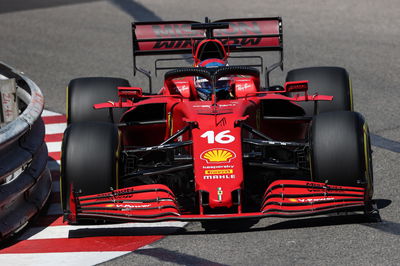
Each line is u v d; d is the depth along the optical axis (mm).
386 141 33875
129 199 23766
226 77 27922
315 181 24109
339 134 23953
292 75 31750
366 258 21031
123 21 63344
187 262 21469
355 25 58625
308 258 21234
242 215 22219
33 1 73250
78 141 24641
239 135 24391
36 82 47875
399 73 46375
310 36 55938
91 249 23156
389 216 24469
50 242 24266
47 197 27875
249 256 21625
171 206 23188
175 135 25469
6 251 23719
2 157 24453
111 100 31234
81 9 68312
